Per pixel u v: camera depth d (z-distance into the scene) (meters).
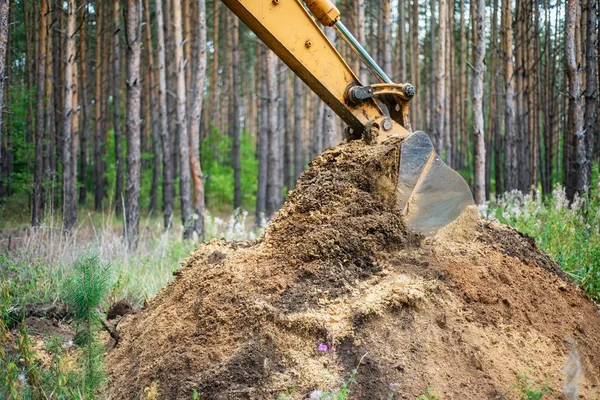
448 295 4.24
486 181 24.48
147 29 20.08
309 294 4.21
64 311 6.32
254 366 3.79
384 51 16.64
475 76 12.33
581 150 11.12
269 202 20.42
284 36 5.04
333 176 5.04
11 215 15.30
